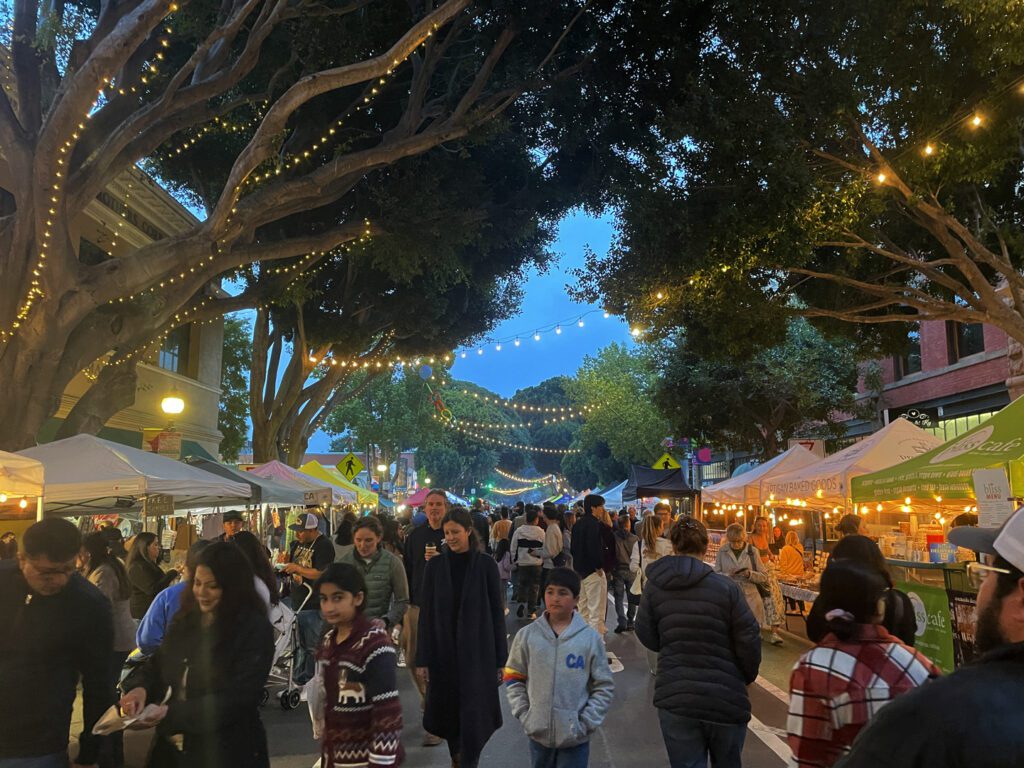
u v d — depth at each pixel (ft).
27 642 11.56
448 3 35.09
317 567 30.22
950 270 54.90
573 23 42.70
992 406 71.87
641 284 46.50
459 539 18.33
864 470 36.68
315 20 42.63
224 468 48.85
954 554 30.01
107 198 60.49
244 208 41.57
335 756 11.27
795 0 37.99
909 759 4.45
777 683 31.60
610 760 21.76
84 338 41.52
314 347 72.95
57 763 11.60
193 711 10.69
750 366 88.43
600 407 140.77
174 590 15.60
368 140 53.16
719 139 39.19
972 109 39.27
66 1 43.80
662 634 14.67
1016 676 4.52
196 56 37.24
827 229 43.60
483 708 17.57
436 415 146.92
